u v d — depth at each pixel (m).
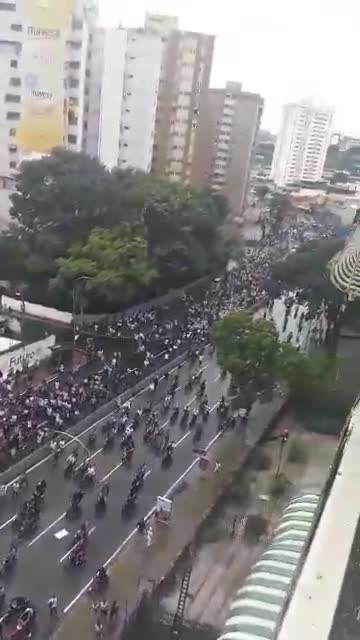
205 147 145.62
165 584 39.06
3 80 108.44
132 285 80.94
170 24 132.12
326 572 15.43
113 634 34.69
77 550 40.59
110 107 114.50
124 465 51.19
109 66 112.06
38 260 85.56
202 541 43.53
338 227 138.25
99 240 82.06
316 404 62.03
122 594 37.91
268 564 17.75
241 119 144.38
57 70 101.62
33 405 55.94
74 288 80.06
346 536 16.89
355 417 26.64
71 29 102.69
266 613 15.52
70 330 77.75
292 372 60.12
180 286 99.25
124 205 92.88
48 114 103.62
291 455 55.28
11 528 42.00
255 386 59.81
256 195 169.25
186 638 34.72
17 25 106.06
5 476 46.88
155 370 69.94
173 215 95.06
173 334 81.06
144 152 120.00
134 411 60.06
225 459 54.41
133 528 44.12
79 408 58.03
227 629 15.38
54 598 35.94
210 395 66.56
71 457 50.06
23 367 65.12
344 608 14.23
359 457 21.66
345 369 67.31
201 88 132.25
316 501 21.17
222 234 106.31
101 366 68.94
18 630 34.03
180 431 58.06
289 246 130.62
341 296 75.44
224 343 60.41
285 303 91.25
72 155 94.69
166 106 129.75
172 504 47.03
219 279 106.62
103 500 45.91
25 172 91.94
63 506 45.09
